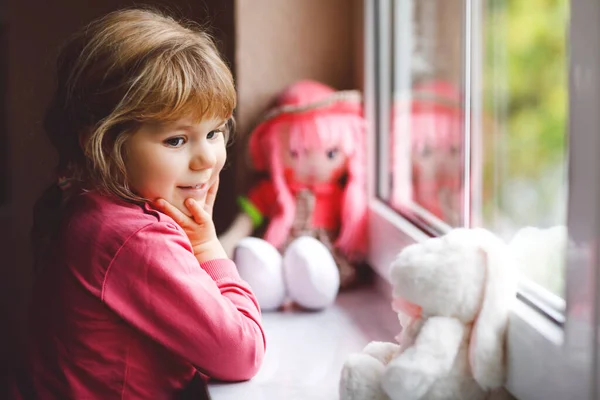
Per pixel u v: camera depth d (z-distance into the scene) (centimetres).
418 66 115
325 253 107
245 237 117
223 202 134
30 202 153
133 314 79
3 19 150
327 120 113
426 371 64
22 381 92
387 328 100
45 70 146
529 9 108
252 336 82
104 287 79
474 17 107
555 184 95
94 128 81
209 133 85
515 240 89
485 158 108
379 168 116
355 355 73
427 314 68
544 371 61
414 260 68
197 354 79
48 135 92
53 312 84
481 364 65
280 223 114
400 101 116
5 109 155
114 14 87
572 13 57
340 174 116
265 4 121
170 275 78
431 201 109
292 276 106
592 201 55
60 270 83
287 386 82
